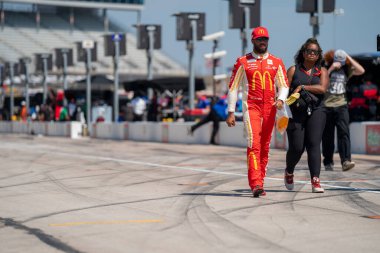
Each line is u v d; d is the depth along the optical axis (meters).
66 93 83.75
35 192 22.62
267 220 16.08
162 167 31.95
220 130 51.56
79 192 22.34
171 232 14.67
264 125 20.06
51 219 16.81
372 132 37.38
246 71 19.77
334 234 14.27
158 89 69.94
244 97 19.98
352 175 26.64
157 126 60.12
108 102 86.88
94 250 12.99
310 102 20.17
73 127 76.19
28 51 193.38
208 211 17.59
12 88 107.50
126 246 13.28
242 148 47.09
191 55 65.06
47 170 31.05
